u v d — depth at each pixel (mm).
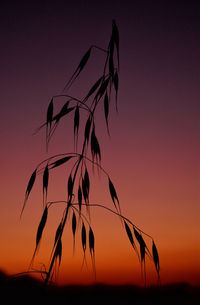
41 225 385
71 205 398
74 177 399
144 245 410
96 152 411
